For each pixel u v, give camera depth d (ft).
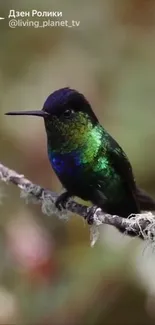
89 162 5.15
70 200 5.12
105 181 5.16
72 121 5.14
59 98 5.13
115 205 5.19
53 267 5.56
